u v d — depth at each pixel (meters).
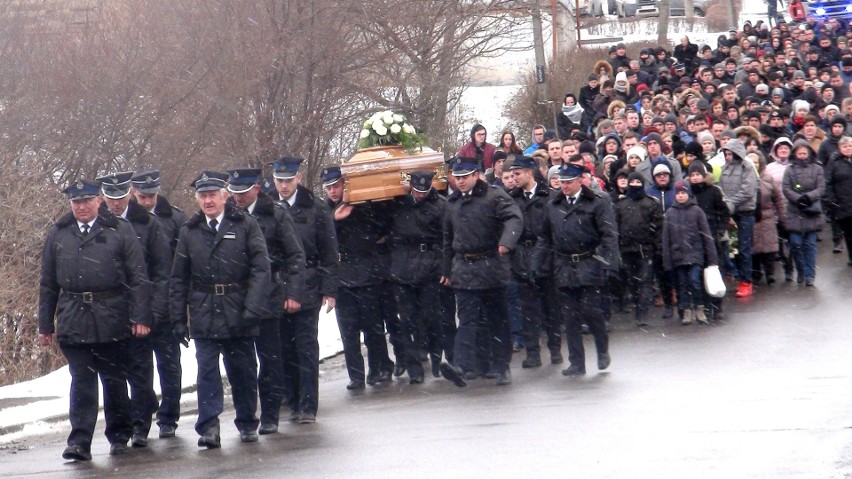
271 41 32.19
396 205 19.91
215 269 15.06
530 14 40.25
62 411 18.55
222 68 32.28
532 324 20.39
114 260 15.17
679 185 23.03
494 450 13.09
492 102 51.66
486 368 19.38
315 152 33.72
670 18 75.38
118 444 15.47
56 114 31.94
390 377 20.30
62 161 31.86
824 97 38.22
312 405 16.64
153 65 32.75
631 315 24.72
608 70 41.50
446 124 39.81
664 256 23.00
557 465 12.05
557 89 48.69
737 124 35.25
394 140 20.41
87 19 33.31
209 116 32.62
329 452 13.84
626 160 26.45
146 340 15.95
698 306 22.89
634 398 16.06
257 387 16.16
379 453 13.48
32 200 27.80
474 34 37.69
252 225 15.22
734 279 27.42
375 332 19.89
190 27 32.75
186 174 32.75
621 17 75.88
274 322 16.05
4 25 32.56
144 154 32.88
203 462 13.91
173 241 17.25
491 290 18.72
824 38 46.88
